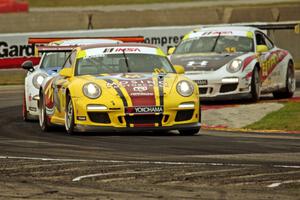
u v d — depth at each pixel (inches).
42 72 1870.1
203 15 3777.1
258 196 861.2
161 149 1262.3
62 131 1635.1
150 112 1435.8
